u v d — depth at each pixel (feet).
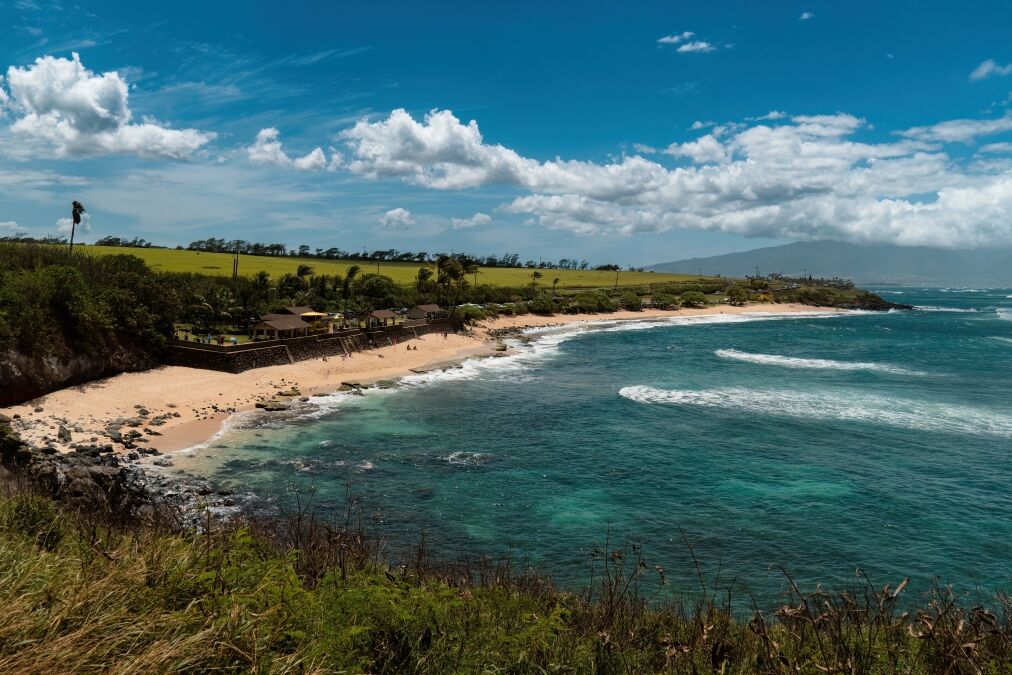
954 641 19.98
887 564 72.13
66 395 133.49
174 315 179.93
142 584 21.08
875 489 95.96
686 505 89.20
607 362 234.17
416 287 396.78
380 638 21.53
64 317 145.28
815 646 22.30
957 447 118.62
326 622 20.90
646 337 331.16
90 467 84.84
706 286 642.63
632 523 82.69
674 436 125.59
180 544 25.99
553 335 337.11
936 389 176.35
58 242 440.45
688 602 58.80
